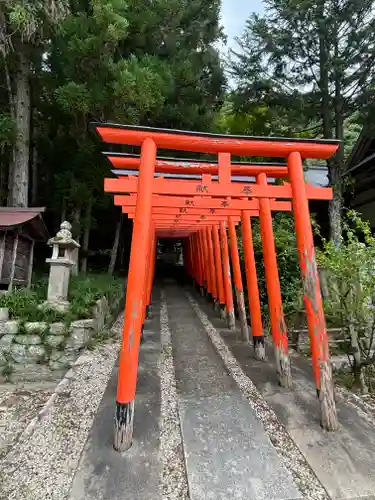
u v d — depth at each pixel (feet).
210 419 9.25
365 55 21.95
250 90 25.29
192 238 39.32
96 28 18.25
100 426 8.88
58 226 31.27
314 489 6.55
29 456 7.66
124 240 40.73
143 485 6.64
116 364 14.37
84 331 16.52
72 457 7.64
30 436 8.49
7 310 16.21
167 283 43.65
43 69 27.63
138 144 9.01
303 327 16.48
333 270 12.80
